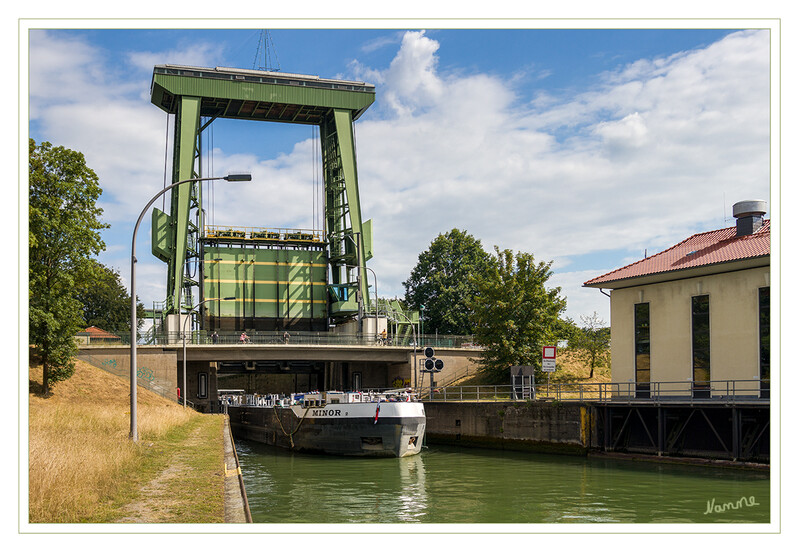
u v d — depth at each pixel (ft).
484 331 197.47
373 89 268.00
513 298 192.34
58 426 84.74
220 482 56.08
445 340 241.76
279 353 220.64
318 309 269.03
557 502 73.05
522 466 107.86
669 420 111.34
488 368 201.36
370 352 227.81
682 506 69.82
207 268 256.52
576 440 120.26
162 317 243.60
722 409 102.89
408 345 233.76
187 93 244.01
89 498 46.47
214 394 236.63
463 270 320.29
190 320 242.17
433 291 323.78
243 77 250.16
